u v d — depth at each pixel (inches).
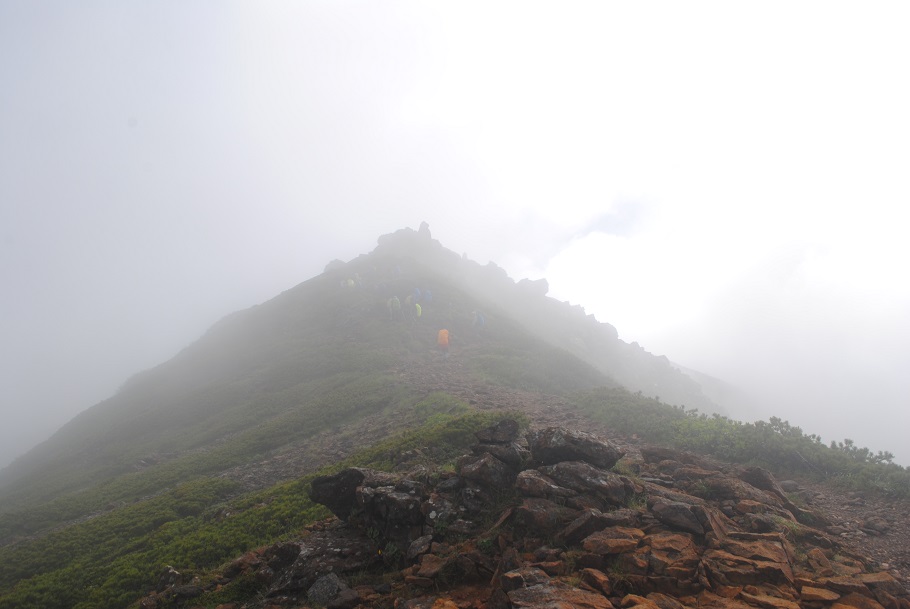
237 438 1330.0
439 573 342.0
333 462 962.7
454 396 1213.7
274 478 977.5
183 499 915.4
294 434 1237.1
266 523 673.6
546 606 260.2
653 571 304.0
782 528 364.8
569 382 1562.5
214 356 2564.0
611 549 321.1
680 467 500.4
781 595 284.4
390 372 1649.9
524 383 1486.2
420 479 486.3
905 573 337.1
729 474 474.3
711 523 350.6
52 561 742.5
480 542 362.9
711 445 668.7
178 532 757.9
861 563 336.5
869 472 522.0
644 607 262.2
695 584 294.4
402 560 394.0
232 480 1002.1
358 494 454.9
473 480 436.1
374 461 772.6
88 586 620.4
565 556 324.8
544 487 394.0
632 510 372.8
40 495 1357.0
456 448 759.1
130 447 1637.6
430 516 408.8
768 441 623.8
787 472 577.6
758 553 319.3
